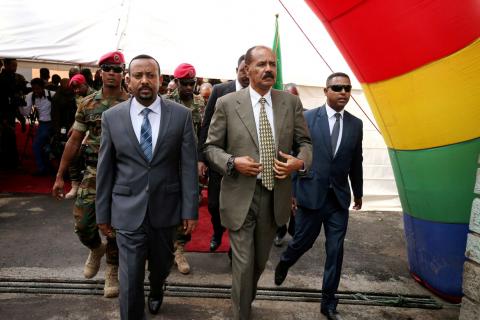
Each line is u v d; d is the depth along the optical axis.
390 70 3.54
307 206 3.21
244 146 2.76
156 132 2.69
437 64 3.33
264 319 3.28
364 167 6.66
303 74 6.78
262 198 2.79
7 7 6.40
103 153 2.69
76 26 6.59
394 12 3.31
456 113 3.39
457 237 3.64
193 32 7.14
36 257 4.16
